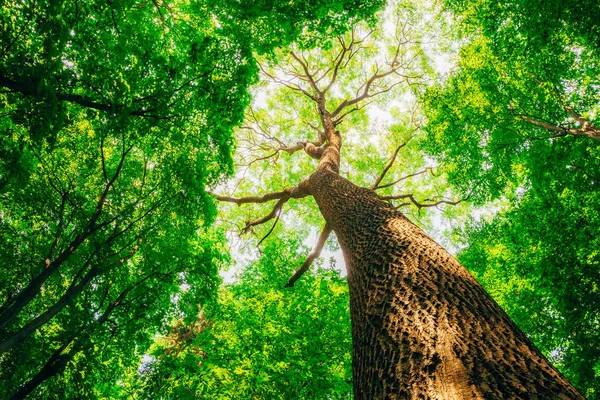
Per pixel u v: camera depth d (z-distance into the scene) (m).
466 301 2.40
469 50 9.41
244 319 7.91
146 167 6.54
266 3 5.35
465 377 1.71
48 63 3.07
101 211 5.38
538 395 1.54
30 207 5.46
